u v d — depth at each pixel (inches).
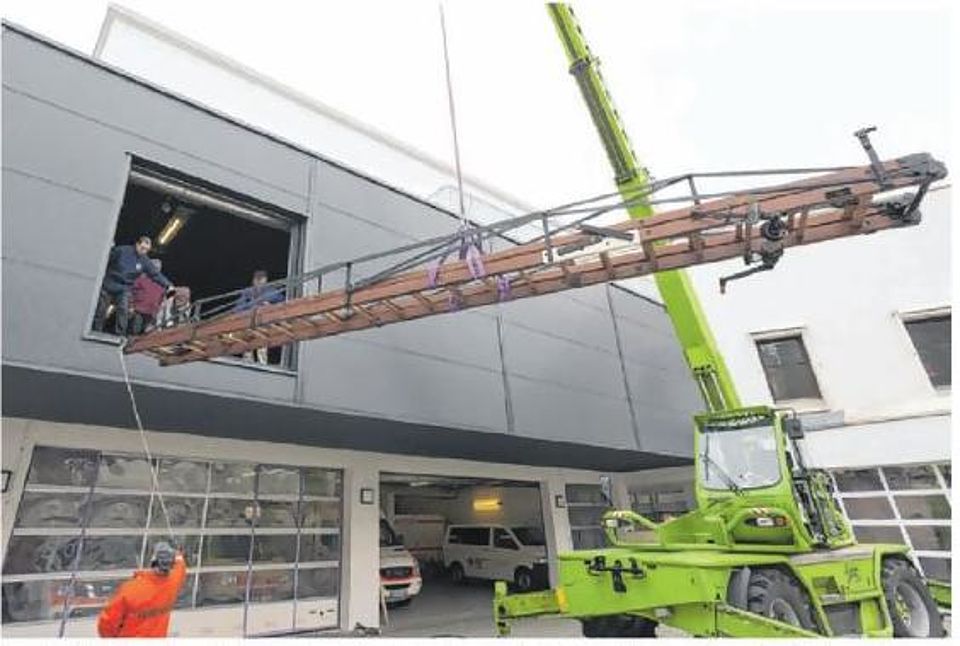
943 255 470.6
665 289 334.6
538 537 596.4
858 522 453.1
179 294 291.4
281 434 337.1
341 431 333.4
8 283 206.1
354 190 335.9
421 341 333.4
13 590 253.1
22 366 202.5
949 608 343.0
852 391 477.4
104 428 297.1
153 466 314.3
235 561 330.3
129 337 239.6
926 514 429.7
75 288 221.8
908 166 188.4
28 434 272.7
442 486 748.0
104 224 236.2
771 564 238.7
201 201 283.7
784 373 513.3
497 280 225.8
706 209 204.4
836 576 262.1
